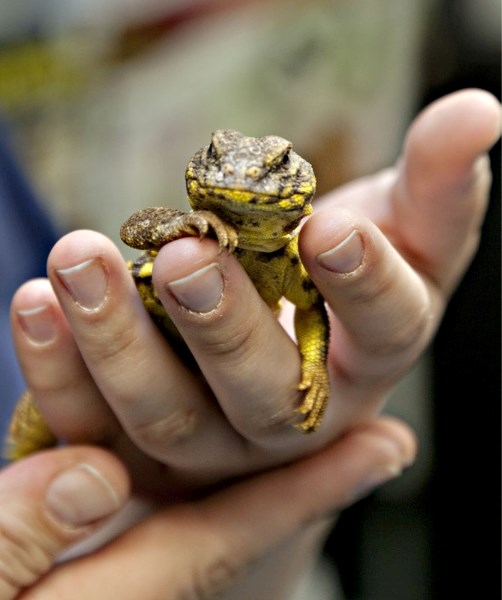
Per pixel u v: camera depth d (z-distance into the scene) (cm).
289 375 59
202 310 57
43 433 68
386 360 61
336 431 65
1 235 79
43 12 122
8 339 75
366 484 65
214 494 64
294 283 61
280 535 64
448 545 92
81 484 61
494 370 86
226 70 108
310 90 101
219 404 61
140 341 59
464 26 89
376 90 97
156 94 114
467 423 89
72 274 57
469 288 87
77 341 59
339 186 100
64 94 121
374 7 96
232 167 59
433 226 65
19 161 92
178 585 62
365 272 58
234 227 60
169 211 60
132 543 62
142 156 115
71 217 120
